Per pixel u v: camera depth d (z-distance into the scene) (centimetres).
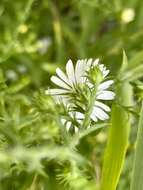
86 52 26
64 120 12
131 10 27
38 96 11
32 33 24
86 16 28
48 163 11
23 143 12
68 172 12
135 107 14
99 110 12
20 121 12
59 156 9
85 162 9
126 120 13
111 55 26
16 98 16
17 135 12
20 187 12
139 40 26
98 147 18
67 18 28
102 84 12
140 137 12
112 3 27
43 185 12
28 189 12
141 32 26
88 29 28
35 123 13
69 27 27
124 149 13
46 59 26
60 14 28
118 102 13
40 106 11
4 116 12
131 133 18
